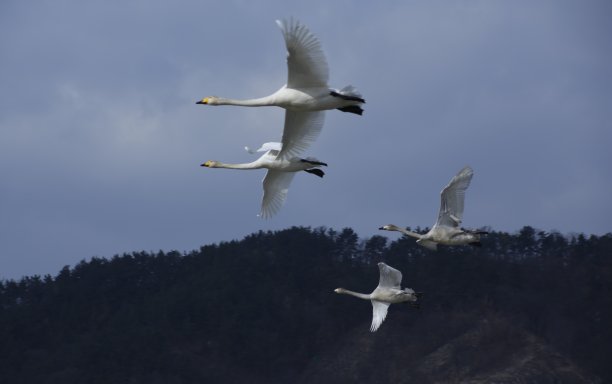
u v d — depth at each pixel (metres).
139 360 50.25
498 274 55.72
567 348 51.50
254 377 52.00
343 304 55.56
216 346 52.97
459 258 56.28
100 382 49.34
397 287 25.67
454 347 51.88
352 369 51.94
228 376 51.28
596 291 54.31
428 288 55.38
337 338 54.44
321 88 18.81
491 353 51.28
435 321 54.03
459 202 23.80
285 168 21.09
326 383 51.22
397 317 54.53
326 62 18.50
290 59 18.50
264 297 56.03
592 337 51.81
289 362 52.97
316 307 56.31
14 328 55.03
